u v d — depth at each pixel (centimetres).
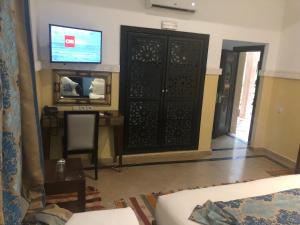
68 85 358
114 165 391
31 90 132
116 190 317
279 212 170
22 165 140
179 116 427
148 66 390
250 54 708
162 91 405
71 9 341
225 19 419
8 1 104
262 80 475
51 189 209
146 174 367
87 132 319
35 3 311
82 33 329
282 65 458
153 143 420
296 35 429
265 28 448
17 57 119
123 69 379
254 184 217
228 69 557
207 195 197
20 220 117
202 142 452
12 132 107
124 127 396
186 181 351
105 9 356
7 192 109
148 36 380
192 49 407
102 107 381
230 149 498
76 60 332
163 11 382
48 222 152
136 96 395
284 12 449
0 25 96
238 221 157
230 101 589
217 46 424
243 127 670
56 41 312
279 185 216
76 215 171
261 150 500
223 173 383
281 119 459
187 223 162
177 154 439
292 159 435
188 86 419
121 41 370
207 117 445
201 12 402
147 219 262
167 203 188
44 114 327
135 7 368
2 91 100
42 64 341
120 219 170
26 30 130
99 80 371
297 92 428
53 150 366
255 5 430
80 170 230
